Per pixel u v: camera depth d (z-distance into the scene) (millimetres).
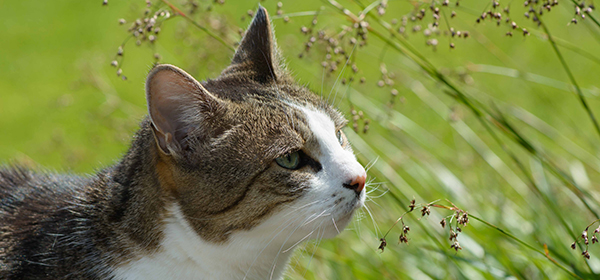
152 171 1061
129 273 1064
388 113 1213
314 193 1040
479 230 1185
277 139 1042
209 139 1049
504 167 1290
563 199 1242
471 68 1216
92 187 1092
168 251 1062
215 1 1170
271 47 1104
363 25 1118
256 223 1047
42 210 1093
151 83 1026
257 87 1083
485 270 1138
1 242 1082
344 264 1203
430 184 1271
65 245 1070
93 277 1066
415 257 1195
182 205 1052
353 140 1231
